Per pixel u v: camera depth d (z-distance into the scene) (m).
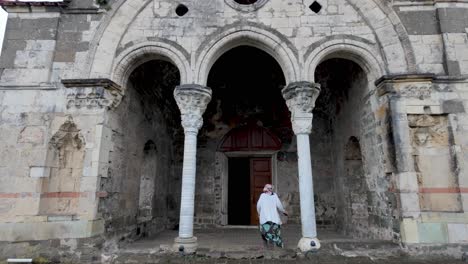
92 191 7.67
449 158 7.95
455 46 8.52
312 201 7.83
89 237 7.40
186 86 8.20
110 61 8.63
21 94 8.37
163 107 12.50
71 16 8.98
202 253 7.38
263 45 8.88
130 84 9.64
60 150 8.20
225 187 13.15
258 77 13.23
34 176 7.83
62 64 8.59
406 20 8.80
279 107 13.41
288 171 12.91
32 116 8.23
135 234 9.91
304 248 7.42
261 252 7.41
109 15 8.91
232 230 11.95
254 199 13.18
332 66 10.99
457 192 7.71
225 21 8.85
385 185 8.31
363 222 9.85
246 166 14.62
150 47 8.73
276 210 8.05
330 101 12.55
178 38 8.76
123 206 9.20
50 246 7.41
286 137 13.20
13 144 8.04
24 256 7.35
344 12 8.94
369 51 8.67
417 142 8.09
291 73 8.45
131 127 9.83
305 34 8.73
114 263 7.22
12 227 7.53
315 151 12.95
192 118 8.19
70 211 7.79
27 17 8.94
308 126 8.13
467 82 8.24
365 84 9.42
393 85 8.24
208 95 8.41
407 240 7.39
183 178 7.93
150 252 7.48
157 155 11.85
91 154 7.90
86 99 8.23
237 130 13.55
